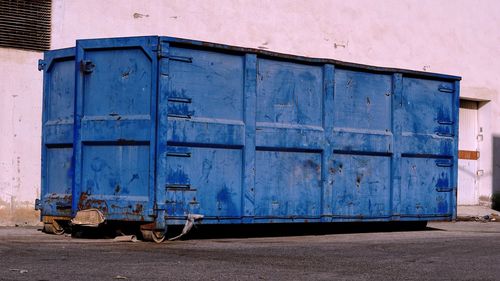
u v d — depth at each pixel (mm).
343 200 11414
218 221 10062
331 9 16953
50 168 10648
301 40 16359
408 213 12219
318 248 9344
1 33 12625
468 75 19625
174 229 10320
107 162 9828
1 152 12562
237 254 8484
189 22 14586
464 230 13320
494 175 19938
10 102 12672
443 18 19188
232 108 10266
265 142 10539
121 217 9641
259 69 10555
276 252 8789
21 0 12805
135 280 6449
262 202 10531
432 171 12625
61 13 13164
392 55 18109
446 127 12836
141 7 13969
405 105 12242
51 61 10617
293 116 10898
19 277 6477
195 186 9852
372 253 8883
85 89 9992
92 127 9875
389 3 18094
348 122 11523
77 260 7660
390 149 11969
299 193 10930
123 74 9781
